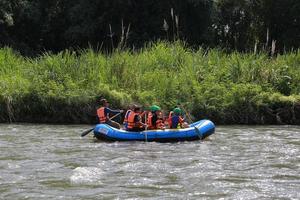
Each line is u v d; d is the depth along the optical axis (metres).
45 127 20.03
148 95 22.09
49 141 16.48
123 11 37.19
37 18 38.81
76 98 21.72
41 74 23.30
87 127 20.19
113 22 37.47
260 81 23.70
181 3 37.47
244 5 42.09
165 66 24.58
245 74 23.86
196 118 21.73
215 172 11.84
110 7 37.16
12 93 21.95
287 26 40.84
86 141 16.56
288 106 22.06
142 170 12.02
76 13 37.22
